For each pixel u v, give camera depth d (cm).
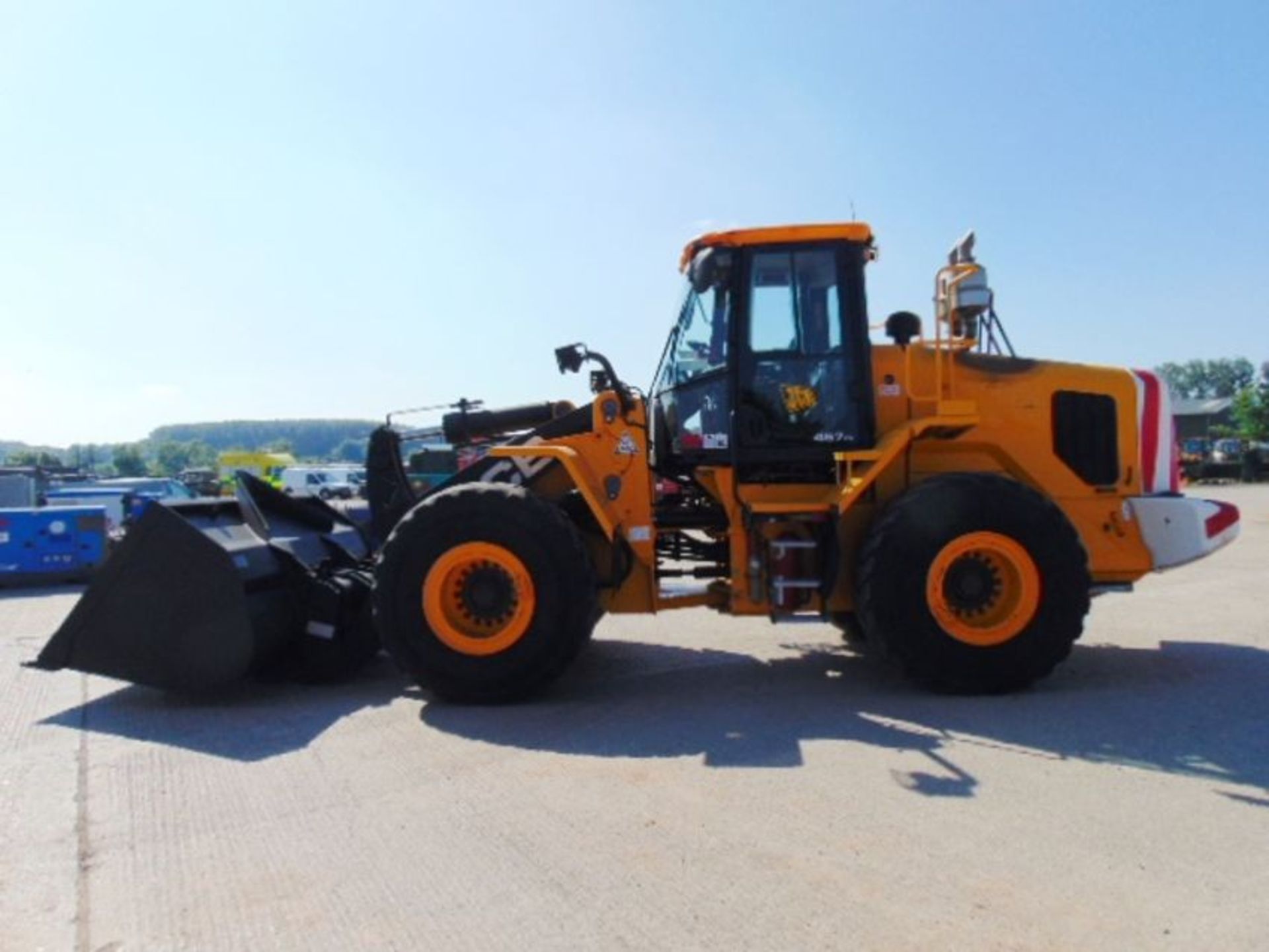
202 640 572
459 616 574
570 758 464
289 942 295
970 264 625
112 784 439
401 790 424
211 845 369
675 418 647
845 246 622
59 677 672
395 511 730
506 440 652
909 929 291
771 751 468
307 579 627
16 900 327
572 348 608
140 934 302
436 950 288
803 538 607
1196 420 6644
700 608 939
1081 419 639
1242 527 1673
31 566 1277
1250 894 309
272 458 4566
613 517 611
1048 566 564
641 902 314
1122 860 335
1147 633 762
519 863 345
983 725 507
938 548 566
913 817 379
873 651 654
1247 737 479
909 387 621
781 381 622
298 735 515
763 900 312
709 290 636
